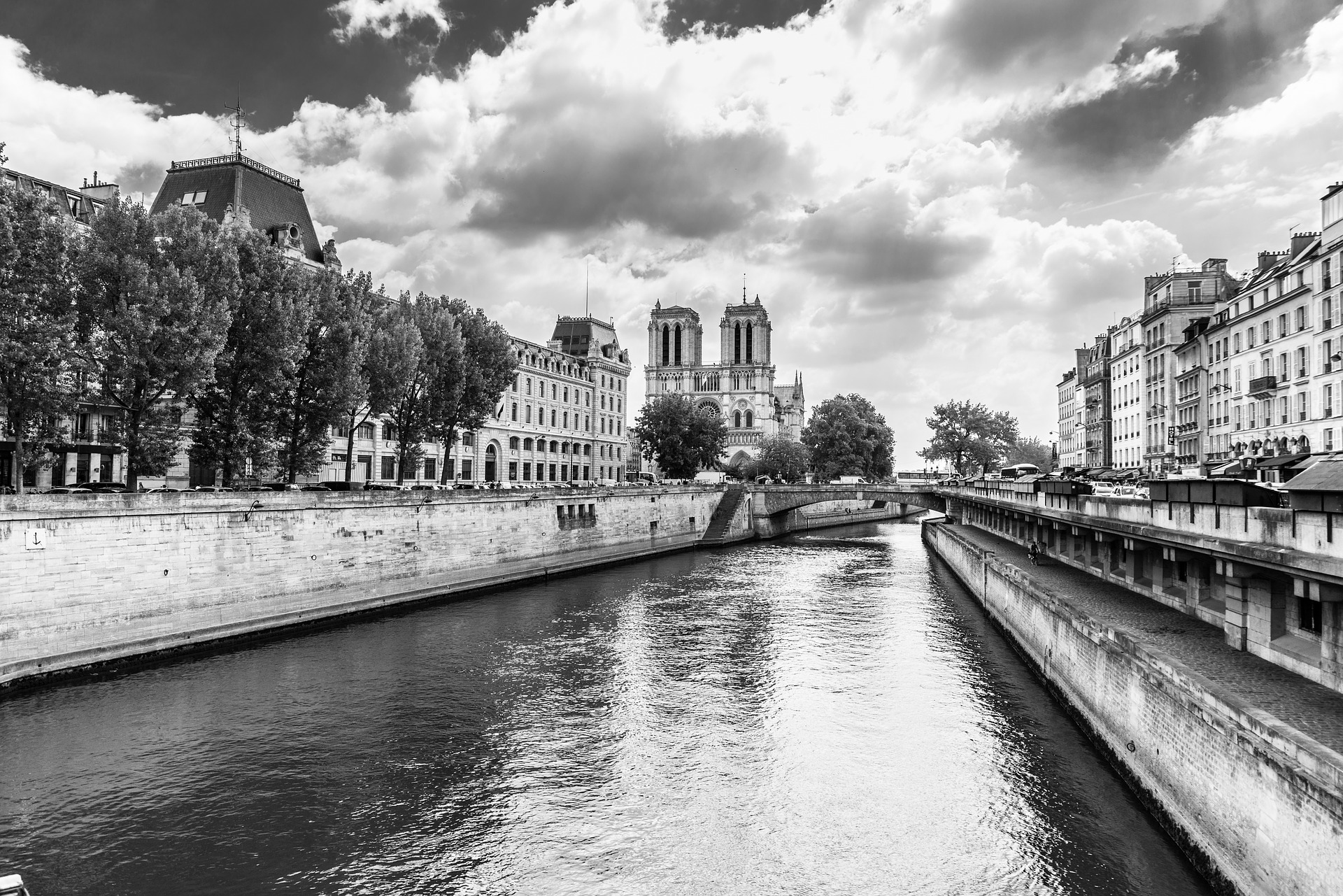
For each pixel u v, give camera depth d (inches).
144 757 940.6
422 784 879.7
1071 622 1017.5
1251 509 748.6
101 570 1282.0
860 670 1300.4
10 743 973.8
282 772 904.9
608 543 2864.2
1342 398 1657.2
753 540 3836.1
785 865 720.3
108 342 1369.3
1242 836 560.1
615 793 860.6
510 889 684.7
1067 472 2625.5
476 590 2074.3
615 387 4525.1
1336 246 1672.0
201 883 687.7
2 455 1804.9
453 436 2484.0
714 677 1268.5
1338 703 638.5
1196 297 2760.8
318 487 1967.3
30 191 1348.4
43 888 676.1
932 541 3383.4
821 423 4899.1
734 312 7047.2
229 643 1450.5
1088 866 685.9
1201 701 629.3
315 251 2696.9
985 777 874.8
